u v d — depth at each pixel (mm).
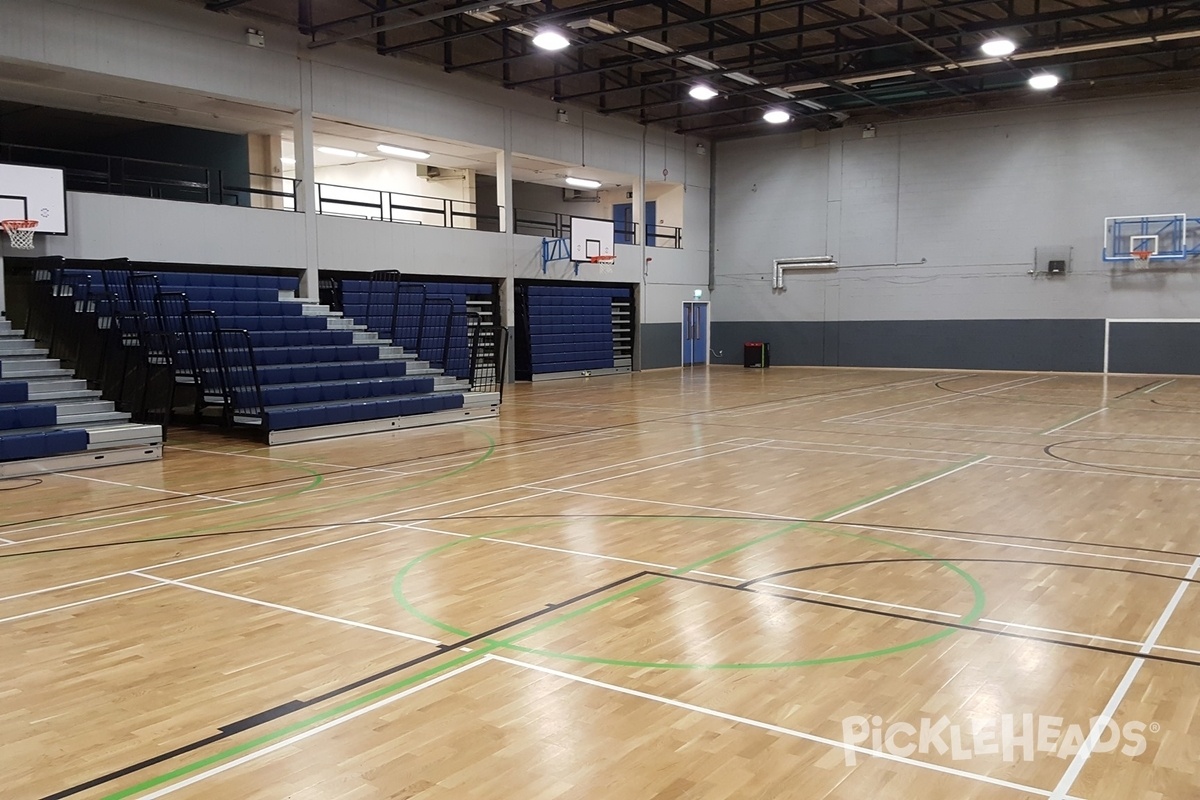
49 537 5500
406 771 2635
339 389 10398
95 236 11094
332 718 2992
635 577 4594
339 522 5867
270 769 2656
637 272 20312
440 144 16250
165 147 17391
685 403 13445
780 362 21734
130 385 9695
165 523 5852
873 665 3406
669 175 21000
